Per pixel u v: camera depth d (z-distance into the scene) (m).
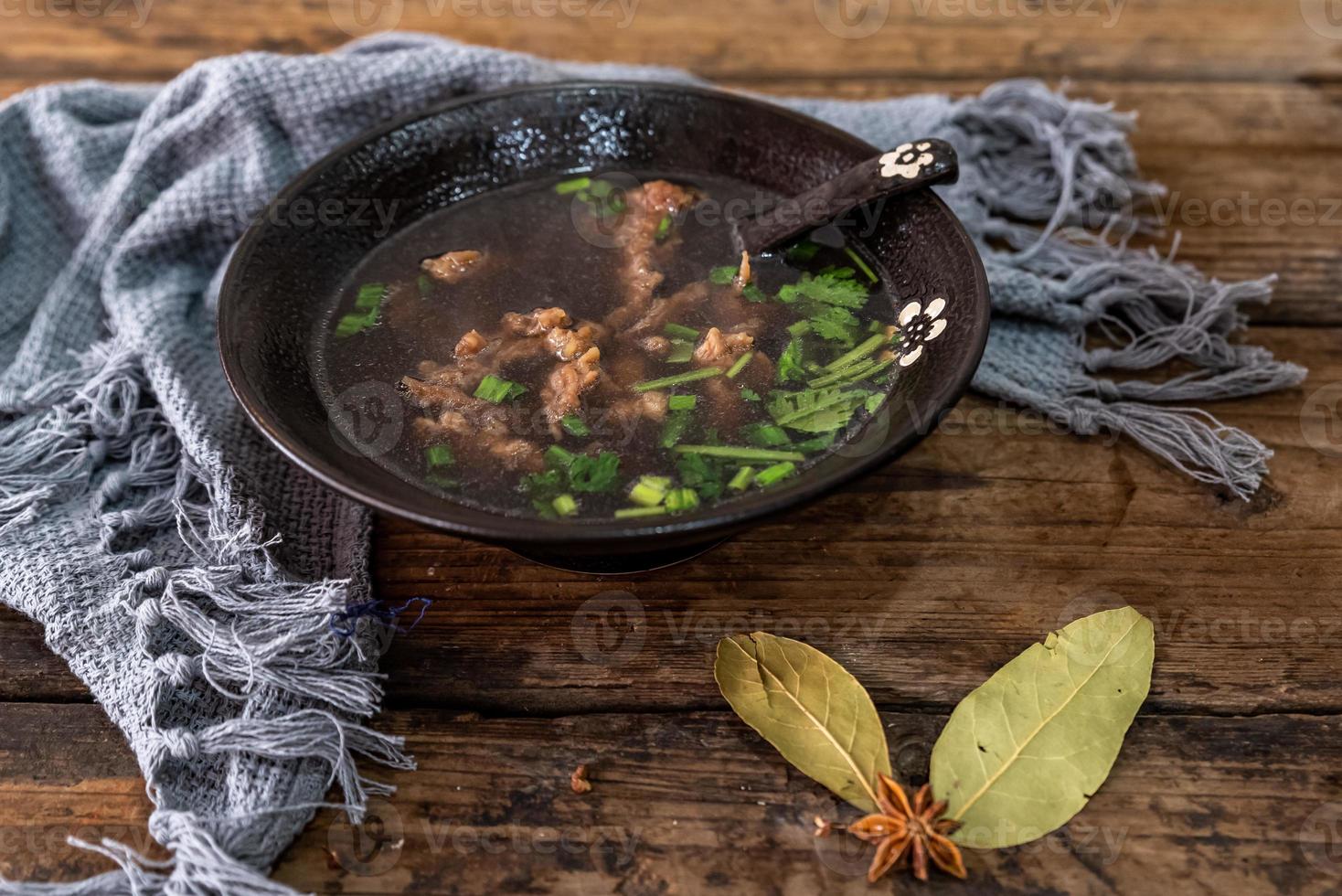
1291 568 0.54
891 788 0.47
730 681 0.50
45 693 0.51
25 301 0.61
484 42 0.73
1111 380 0.59
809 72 0.71
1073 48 0.73
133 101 0.64
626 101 0.60
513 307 0.56
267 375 0.51
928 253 0.54
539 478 0.50
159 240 0.59
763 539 0.55
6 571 0.52
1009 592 0.53
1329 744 0.50
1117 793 0.49
